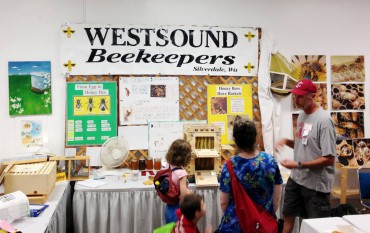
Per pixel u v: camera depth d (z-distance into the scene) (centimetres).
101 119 340
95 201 280
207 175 301
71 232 309
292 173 277
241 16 362
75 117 336
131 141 345
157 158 346
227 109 359
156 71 347
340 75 377
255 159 190
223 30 355
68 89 334
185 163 238
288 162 253
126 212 283
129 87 344
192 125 308
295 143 276
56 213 239
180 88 352
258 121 365
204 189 292
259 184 188
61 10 335
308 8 371
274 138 363
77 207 278
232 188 192
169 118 351
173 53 349
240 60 359
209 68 355
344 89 378
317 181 254
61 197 259
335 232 181
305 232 198
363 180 304
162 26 346
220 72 356
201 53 353
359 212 330
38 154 316
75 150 331
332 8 374
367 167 322
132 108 345
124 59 342
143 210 286
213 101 357
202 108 356
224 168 197
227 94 359
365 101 381
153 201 287
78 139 336
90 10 339
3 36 327
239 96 361
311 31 372
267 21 365
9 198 206
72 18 337
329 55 376
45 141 336
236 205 190
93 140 339
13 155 330
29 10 330
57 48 335
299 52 371
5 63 328
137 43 343
